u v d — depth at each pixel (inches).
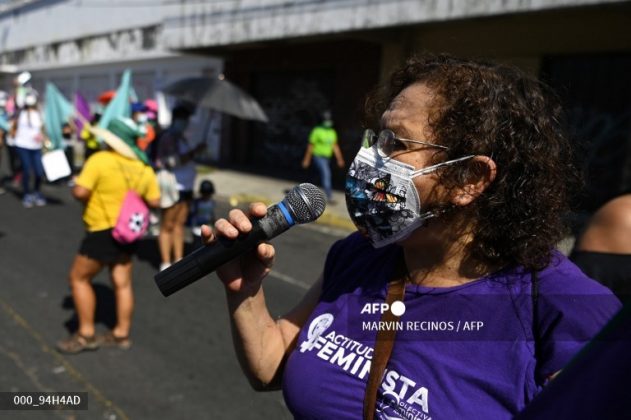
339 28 373.4
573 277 41.8
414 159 45.4
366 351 46.2
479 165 43.5
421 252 47.5
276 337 55.4
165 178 208.1
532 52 340.5
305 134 524.4
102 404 120.6
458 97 44.3
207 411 119.7
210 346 151.6
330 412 45.9
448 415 40.7
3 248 241.1
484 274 44.8
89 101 823.7
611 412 24.4
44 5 893.8
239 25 450.9
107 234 140.9
